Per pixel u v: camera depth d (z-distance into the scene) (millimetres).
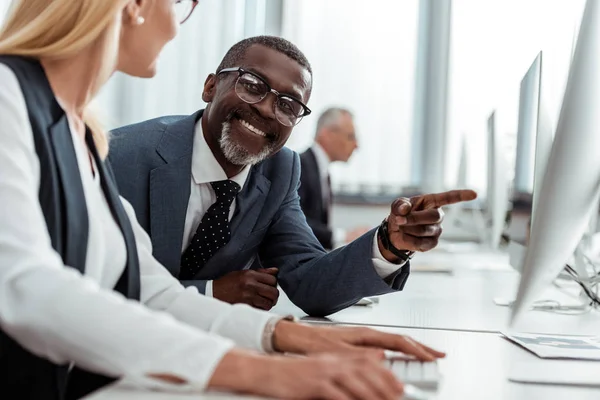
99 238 1029
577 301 1999
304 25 5211
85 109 1104
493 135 3098
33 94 928
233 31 5176
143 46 1113
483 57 5043
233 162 1727
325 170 4625
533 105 1851
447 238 4996
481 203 4777
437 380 903
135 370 760
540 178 1497
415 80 5215
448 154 5156
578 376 975
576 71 1169
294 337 1038
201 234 1728
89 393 984
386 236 1575
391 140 5215
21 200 815
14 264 769
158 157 1681
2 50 977
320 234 4113
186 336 781
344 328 1079
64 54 989
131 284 1106
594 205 1172
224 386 761
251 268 1934
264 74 1706
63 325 751
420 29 5219
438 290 2270
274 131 1735
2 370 888
